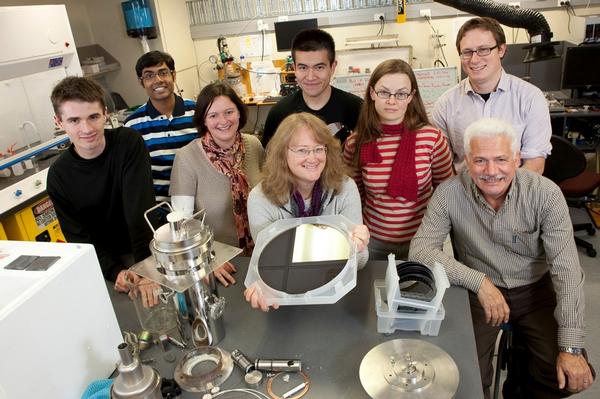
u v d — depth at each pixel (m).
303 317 1.25
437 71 3.87
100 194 1.70
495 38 1.99
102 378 1.10
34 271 0.96
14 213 2.80
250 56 5.23
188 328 1.16
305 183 1.49
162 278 1.08
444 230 1.67
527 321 1.64
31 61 3.01
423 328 1.15
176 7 4.96
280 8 4.91
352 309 1.26
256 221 1.50
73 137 1.60
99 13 4.71
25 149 2.99
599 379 2.02
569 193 2.91
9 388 0.85
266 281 1.13
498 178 1.46
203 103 1.73
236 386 1.03
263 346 1.15
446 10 4.41
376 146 1.85
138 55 4.81
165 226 1.10
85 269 1.04
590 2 4.02
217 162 1.77
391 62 1.78
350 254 1.19
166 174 2.27
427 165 1.83
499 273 1.66
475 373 1.02
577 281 1.46
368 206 1.97
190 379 1.04
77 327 1.02
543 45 3.28
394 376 0.96
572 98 3.64
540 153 2.09
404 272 1.24
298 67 2.04
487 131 1.43
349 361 1.08
